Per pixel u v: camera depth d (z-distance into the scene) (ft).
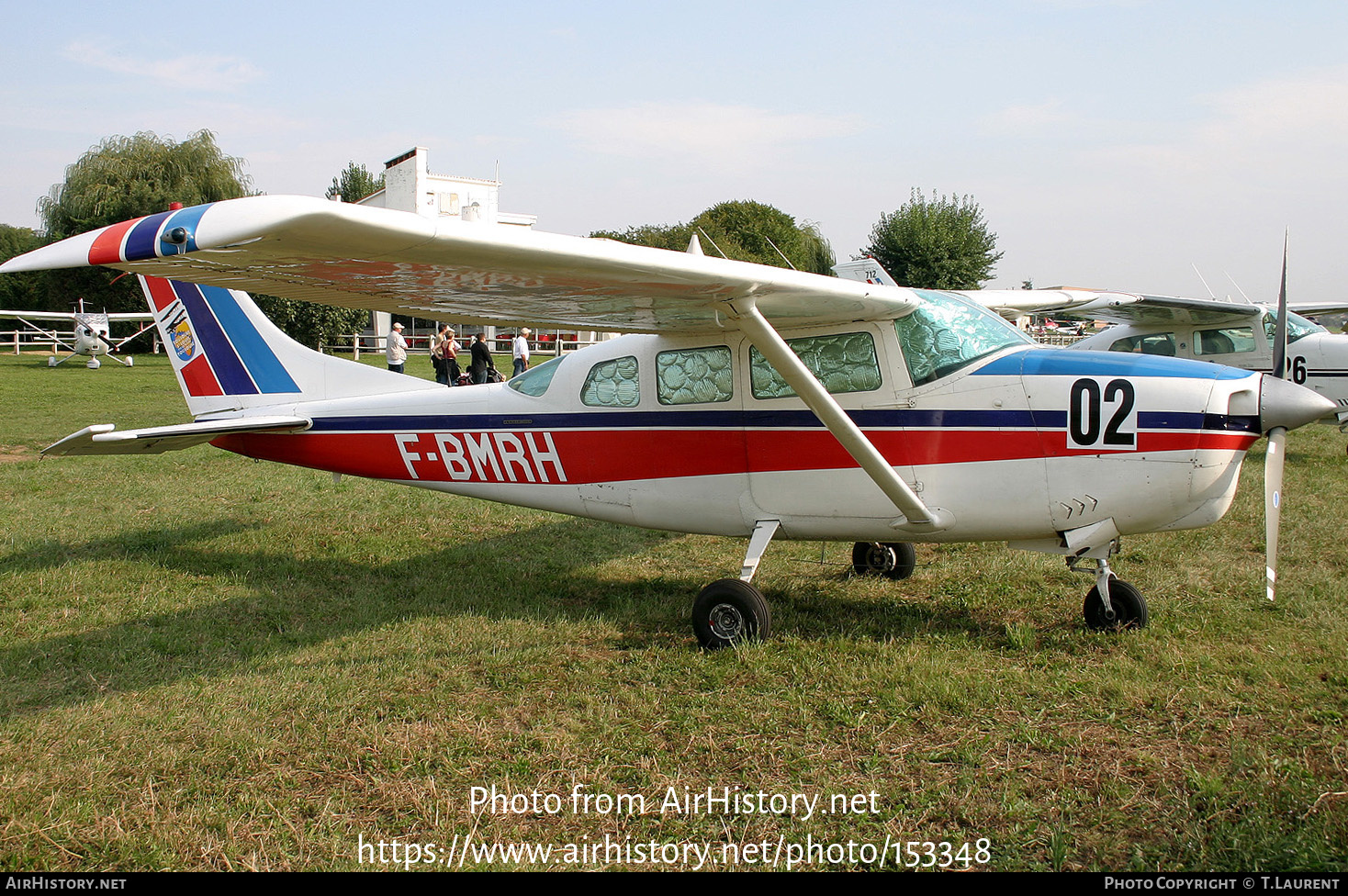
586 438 16.84
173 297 20.48
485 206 146.20
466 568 19.06
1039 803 9.25
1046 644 13.87
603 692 12.32
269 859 8.47
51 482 27.96
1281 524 21.01
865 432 14.57
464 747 10.63
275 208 7.95
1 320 137.39
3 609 15.74
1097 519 13.66
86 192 116.67
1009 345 14.57
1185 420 13.01
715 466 15.74
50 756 10.33
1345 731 10.54
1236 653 13.02
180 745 10.65
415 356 102.37
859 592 17.24
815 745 10.65
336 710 11.66
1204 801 9.11
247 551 20.21
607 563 19.67
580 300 12.96
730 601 14.17
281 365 20.07
